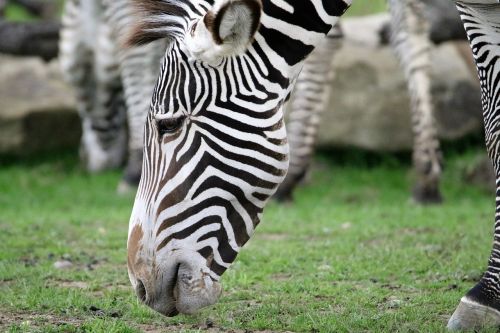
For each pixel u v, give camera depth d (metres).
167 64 9.66
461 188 27.78
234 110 9.49
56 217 21.66
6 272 14.66
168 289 9.78
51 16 43.97
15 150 31.25
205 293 9.73
